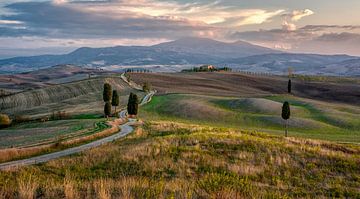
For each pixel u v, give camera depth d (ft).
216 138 111.24
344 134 282.56
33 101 483.10
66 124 265.54
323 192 63.31
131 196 36.96
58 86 545.03
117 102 346.33
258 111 382.22
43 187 42.19
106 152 100.58
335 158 91.71
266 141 109.60
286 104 258.57
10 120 317.63
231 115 355.15
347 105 558.15
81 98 479.82
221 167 78.95
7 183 47.42
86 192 40.29
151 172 74.02
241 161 85.97
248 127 313.94
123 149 102.73
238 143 102.83
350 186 70.74
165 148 95.61
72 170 78.79
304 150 99.25
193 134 126.93
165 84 648.38
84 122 262.06
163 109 381.19
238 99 426.92
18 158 117.29
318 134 277.03
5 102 472.44
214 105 409.69
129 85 583.99
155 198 37.09
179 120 337.52
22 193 36.96
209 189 40.50
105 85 344.28
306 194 60.23
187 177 69.97
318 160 89.35
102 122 240.32
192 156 87.45
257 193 43.73
